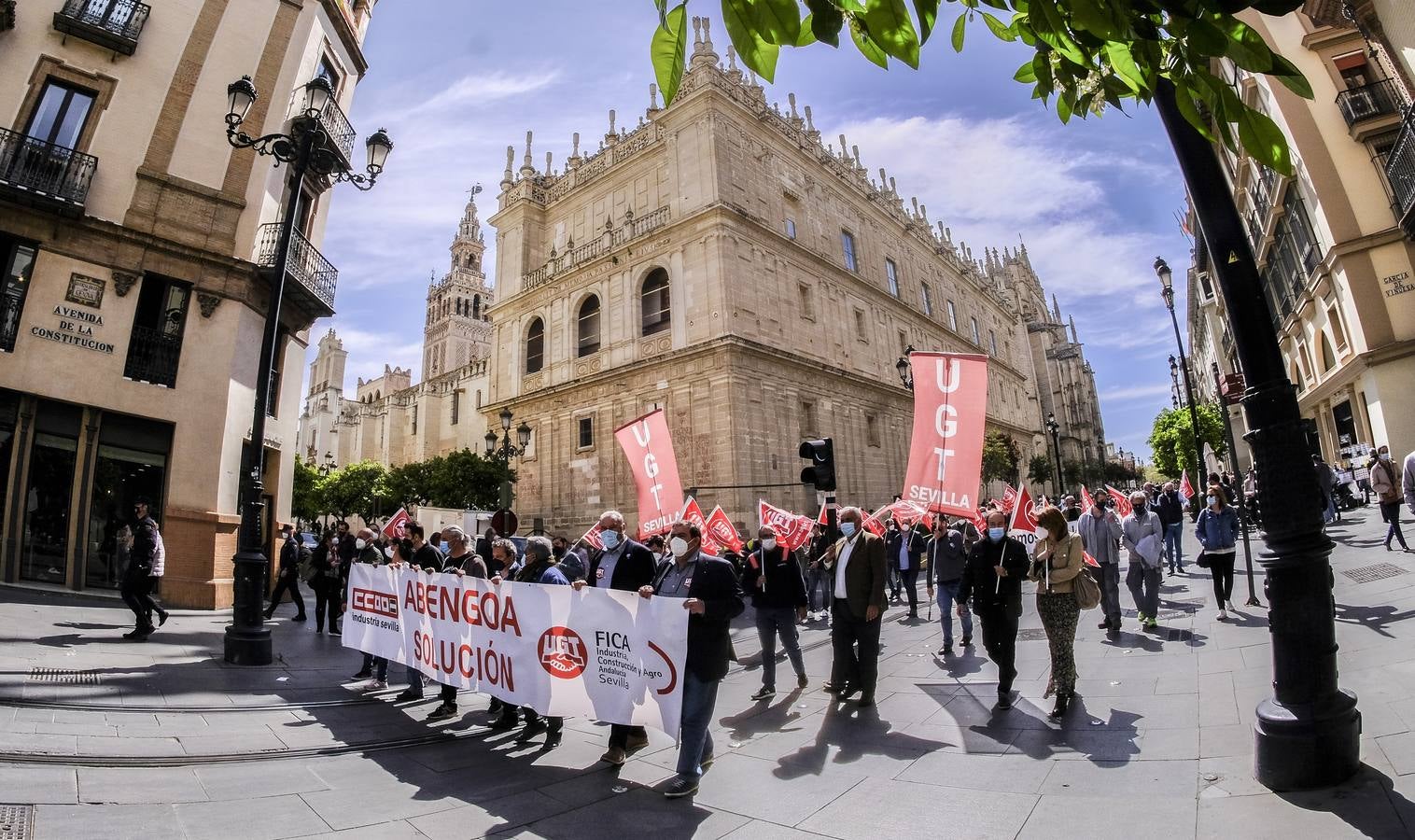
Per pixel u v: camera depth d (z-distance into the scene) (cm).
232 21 1714
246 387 1648
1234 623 952
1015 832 413
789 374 3100
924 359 940
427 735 677
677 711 528
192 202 1592
